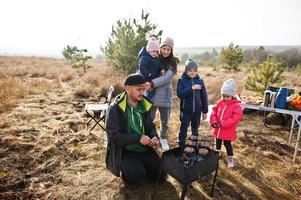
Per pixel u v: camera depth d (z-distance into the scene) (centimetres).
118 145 309
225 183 358
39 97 781
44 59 2794
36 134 484
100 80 1011
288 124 607
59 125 534
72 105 706
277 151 473
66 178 351
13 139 448
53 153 416
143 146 342
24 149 423
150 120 342
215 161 303
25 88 828
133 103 324
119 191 329
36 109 635
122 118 315
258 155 447
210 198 324
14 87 814
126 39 1019
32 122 545
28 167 373
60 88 941
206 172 293
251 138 526
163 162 298
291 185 363
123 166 325
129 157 337
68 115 603
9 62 2022
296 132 571
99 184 342
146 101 336
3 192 312
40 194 315
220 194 333
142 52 420
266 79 755
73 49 1351
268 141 513
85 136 489
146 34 1018
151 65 407
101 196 318
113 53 1093
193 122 431
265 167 407
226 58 2034
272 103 463
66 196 314
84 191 325
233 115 384
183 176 264
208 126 586
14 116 572
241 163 415
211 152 307
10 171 357
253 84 769
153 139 314
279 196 337
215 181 356
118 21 1055
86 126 538
